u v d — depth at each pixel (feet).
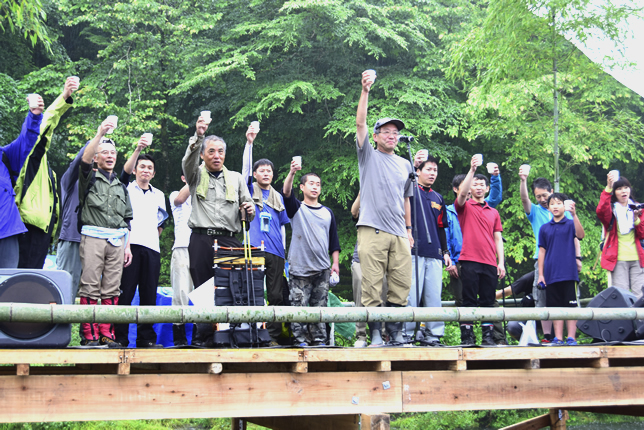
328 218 17.49
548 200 17.79
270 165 16.57
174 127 53.72
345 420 13.69
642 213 18.17
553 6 24.54
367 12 43.96
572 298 16.81
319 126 47.44
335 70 46.21
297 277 16.74
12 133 41.60
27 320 10.01
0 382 9.89
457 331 36.94
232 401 11.15
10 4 22.62
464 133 41.11
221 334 12.32
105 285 13.73
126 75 45.85
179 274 16.46
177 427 33.91
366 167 14.47
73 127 42.09
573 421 37.68
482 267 16.17
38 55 51.44
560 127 35.73
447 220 17.51
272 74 45.62
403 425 36.19
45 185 13.44
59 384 10.20
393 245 14.19
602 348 13.41
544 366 14.94
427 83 43.47
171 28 44.73
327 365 13.57
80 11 49.88
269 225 16.05
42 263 13.34
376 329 14.16
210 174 13.78
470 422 36.40
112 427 30.27
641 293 17.87
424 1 46.55
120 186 14.29
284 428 16.67
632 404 13.78
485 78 29.81
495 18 26.86
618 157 39.91
